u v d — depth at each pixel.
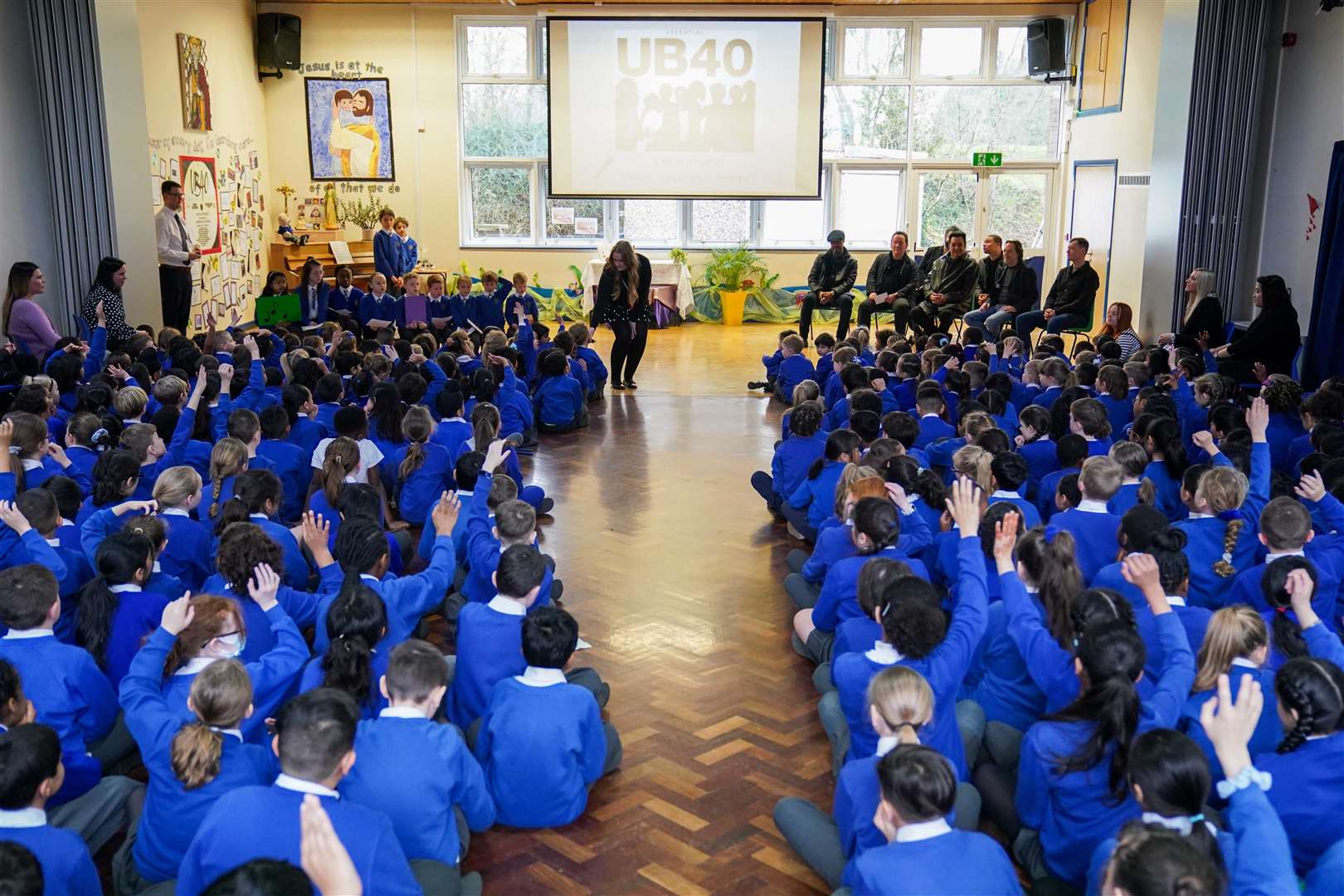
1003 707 3.33
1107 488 4.06
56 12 8.48
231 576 3.34
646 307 10.38
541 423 8.50
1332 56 9.05
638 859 3.02
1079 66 14.08
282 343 8.45
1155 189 10.66
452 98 14.63
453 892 2.63
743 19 14.26
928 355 7.91
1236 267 10.15
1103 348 8.68
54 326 8.92
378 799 2.67
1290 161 9.64
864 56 14.73
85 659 3.09
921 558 4.34
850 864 2.54
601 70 14.39
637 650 4.48
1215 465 4.46
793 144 14.54
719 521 6.30
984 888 2.06
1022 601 3.04
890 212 15.18
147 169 9.44
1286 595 3.07
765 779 3.46
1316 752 2.44
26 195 8.62
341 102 14.49
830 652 3.96
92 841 2.92
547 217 15.18
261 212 14.21
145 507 4.18
